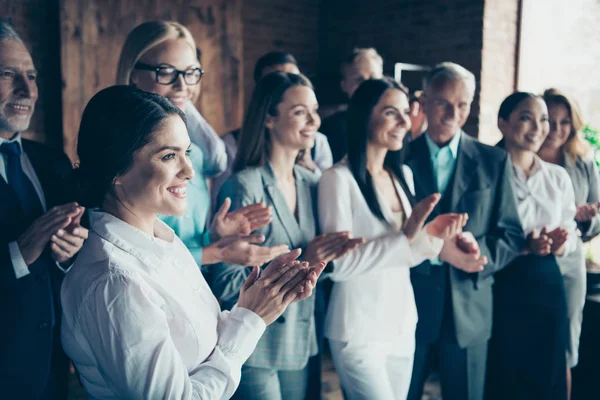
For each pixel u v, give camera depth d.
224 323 1.26
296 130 2.08
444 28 4.53
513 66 4.50
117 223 1.14
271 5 5.38
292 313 1.96
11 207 1.69
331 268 2.06
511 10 4.42
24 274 1.60
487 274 2.43
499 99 4.45
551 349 2.54
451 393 2.52
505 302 2.59
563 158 2.96
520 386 2.59
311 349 2.06
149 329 1.04
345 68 3.72
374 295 2.12
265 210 1.93
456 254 2.31
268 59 3.34
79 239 1.61
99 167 1.14
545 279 2.53
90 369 1.18
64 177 1.89
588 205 2.88
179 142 1.15
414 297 2.40
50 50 4.13
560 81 4.48
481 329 2.44
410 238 2.09
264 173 2.10
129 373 1.03
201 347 1.17
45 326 1.73
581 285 2.83
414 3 4.76
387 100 2.14
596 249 3.71
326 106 4.65
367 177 2.18
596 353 3.04
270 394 1.96
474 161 2.49
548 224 2.64
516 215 2.50
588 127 3.83
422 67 4.48
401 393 2.20
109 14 4.20
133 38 2.11
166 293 1.13
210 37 4.77
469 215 2.43
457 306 2.38
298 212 2.17
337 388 3.43
